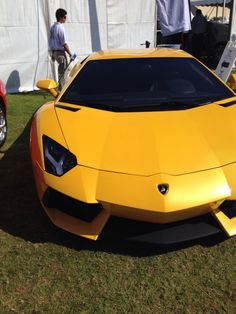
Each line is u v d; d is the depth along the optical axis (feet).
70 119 10.24
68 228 8.78
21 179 12.73
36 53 29.01
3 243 9.21
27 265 8.42
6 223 10.10
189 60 13.23
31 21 28.09
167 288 7.75
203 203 7.93
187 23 34.06
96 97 11.44
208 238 9.27
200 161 8.52
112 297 7.52
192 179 8.13
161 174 8.16
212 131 9.59
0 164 14.07
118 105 10.98
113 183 8.13
